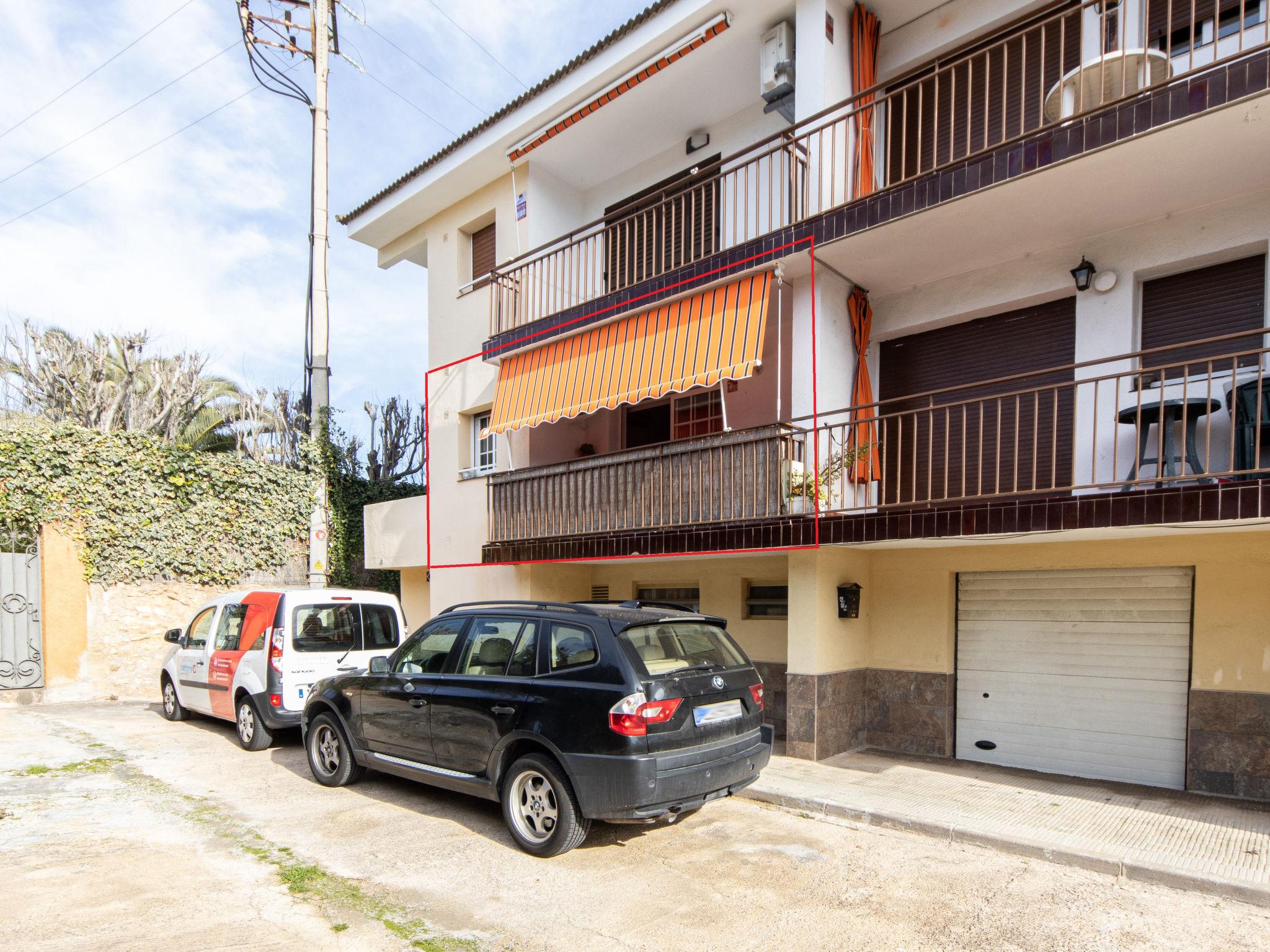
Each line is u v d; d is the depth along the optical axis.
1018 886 4.72
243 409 16.80
